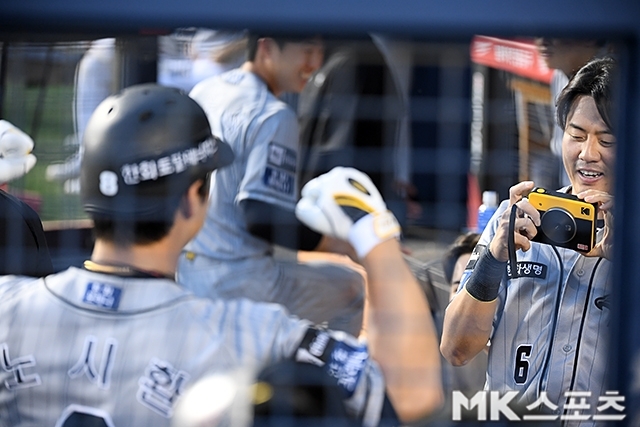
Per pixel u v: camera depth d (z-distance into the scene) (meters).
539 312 7.48
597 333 7.22
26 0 4.84
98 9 4.86
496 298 7.45
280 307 6.12
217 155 6.23
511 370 7.51
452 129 6.43
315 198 6.39
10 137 7.58
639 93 4.95
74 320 5.97
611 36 4.91
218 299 6.64
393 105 6.33
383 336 6.25
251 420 5.67
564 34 4.93
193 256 7.13
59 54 6.97
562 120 7.46
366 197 6.37
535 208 7.30
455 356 7.66
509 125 7.04
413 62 6.12
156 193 5.91
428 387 6.20
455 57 6.07
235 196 7.18
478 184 7.29
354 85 6.41
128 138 5.84
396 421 6.01
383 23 4.88
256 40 6.21
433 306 7.50
